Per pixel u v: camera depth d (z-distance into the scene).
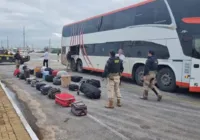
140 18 11.43
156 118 6.18
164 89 10.34
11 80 13.21
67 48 20.27
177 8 9.50
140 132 5.09
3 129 4.89
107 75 7.20
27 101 7.96
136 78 11.98
